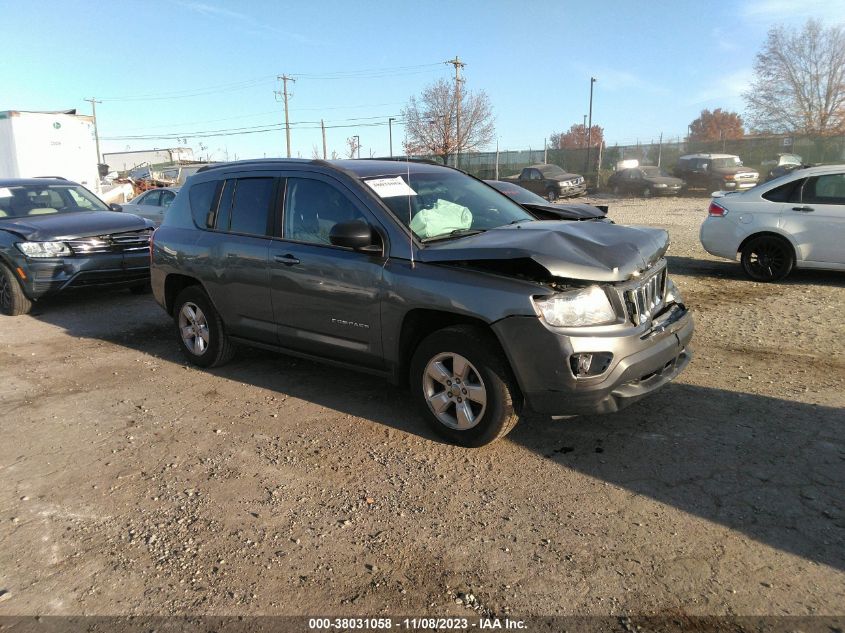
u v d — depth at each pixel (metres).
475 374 3.85
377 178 4.57
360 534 3.18
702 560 2.88
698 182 28.48
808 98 38.59
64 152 18.95
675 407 4.55
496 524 3.22
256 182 5.16
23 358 6.36
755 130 41.09
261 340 5.18
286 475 3.79
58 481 3.79
